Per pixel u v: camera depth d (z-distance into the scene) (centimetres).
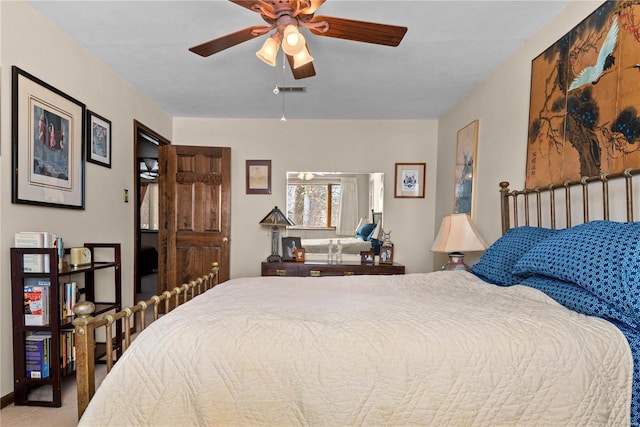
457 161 344
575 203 175
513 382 100
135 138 323
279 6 151
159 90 327
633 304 105
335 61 261
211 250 392
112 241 288
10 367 193
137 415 100
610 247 117
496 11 195
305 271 371
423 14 200
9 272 190
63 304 213
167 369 103
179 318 120
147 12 201
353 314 124
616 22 150
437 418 98
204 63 269
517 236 191
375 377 100
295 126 417
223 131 417
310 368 102
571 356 102
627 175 138
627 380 102
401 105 362
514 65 242
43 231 212
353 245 413
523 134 228
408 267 418
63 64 226
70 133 234
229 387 101
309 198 417
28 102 198
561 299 132
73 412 190
